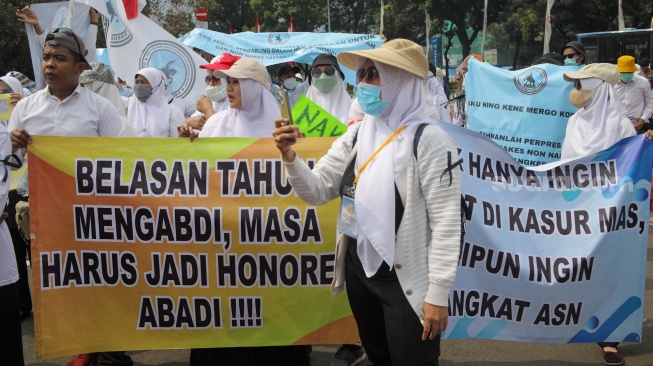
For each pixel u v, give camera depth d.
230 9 38.81
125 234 3.88
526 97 6.27
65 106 4.25
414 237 2.76
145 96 6.11
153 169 3.87
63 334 3.87
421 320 2.73
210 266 3.88
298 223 3.85
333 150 3.13
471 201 3.87
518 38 39.53
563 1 33.03
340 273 3.05
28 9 7.00
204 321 3.91
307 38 9.93
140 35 7.57
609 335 4.05
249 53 9.63
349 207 2.94
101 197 3.86
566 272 3.96
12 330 3.50
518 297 3.96
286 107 3.96
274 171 3.85
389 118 2.86
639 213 4.05
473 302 3.91
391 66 2.79
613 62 20.66
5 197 3.37
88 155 3.86
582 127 5.23
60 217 3.85
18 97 5.64
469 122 6.57
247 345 3.92
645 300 5.77
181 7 35.66
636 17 33.78
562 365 4.56
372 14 39.56
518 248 3.94
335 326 3.91
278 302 3.90
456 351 4.88
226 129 4.34
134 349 3.91
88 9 7.21
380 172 2.78
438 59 39.53
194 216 3.85
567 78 5.36
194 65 7.71
